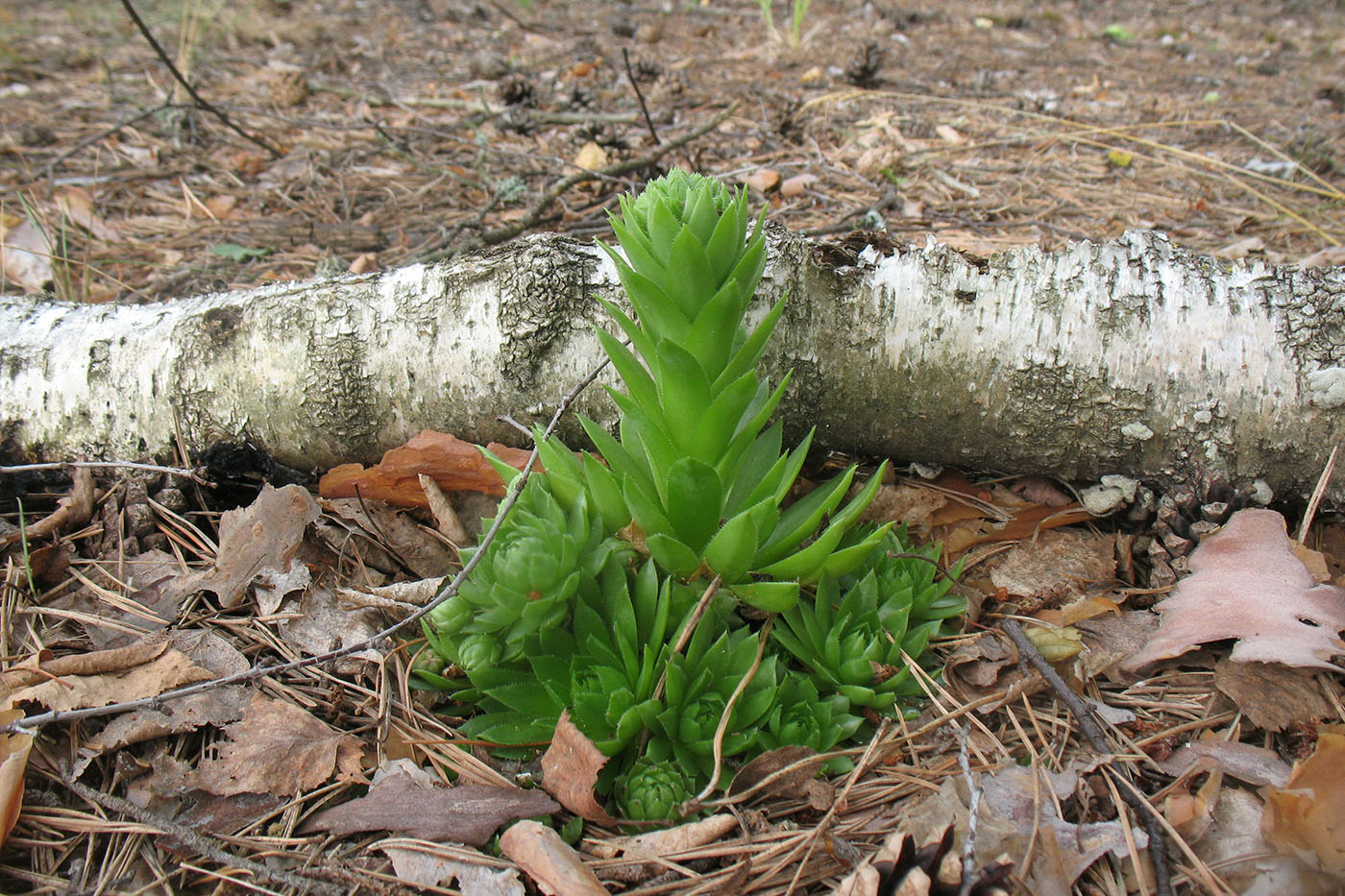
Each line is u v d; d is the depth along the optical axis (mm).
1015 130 903
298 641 423
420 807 369
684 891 352
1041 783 373
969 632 432
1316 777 356
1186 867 351
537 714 391
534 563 369
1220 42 1341
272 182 778
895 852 339
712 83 1054
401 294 463
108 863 361
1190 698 410
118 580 440
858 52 1052
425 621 399
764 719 385
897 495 480
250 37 1209
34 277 620
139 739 384
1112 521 479
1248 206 719
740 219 372
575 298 454
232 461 489
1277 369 436
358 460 489
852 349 454
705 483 379
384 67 1117
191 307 489
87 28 1249
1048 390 448
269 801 376
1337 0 1566
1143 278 446
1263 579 417
